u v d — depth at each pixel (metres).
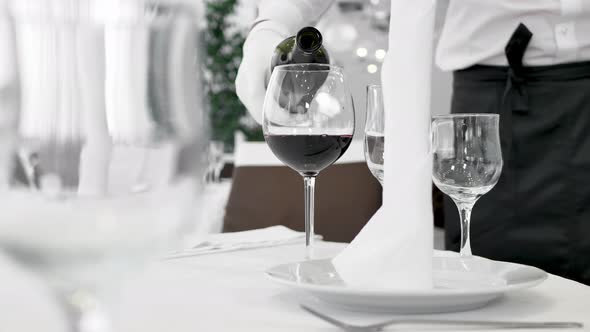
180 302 0.58
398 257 0.56
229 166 3.32
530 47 1.48
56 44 0.22
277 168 1.80
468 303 0.53
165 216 0.23
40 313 0.47
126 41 0.23
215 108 4.38
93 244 0.22
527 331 0.48
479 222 1.59
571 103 1.46
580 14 1.41
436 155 0.82
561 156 1.48
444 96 3.35
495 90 1.53
